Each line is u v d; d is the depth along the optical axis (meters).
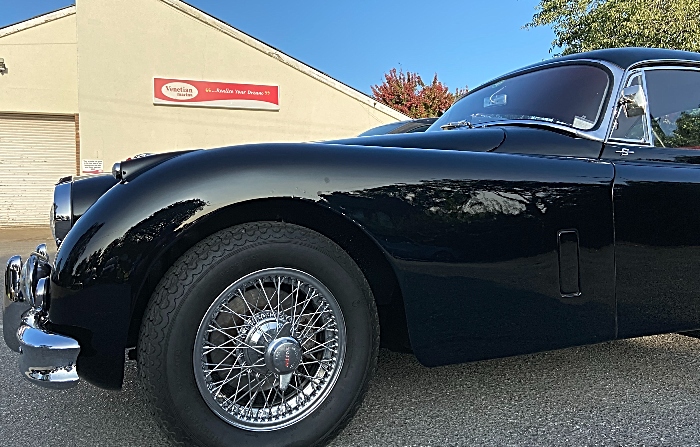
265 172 1.61
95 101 11.89
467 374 2.55
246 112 13.16
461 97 3.21
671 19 12.16
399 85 26.06
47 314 1.66
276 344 1.65
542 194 1.93
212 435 1.58
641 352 2.88
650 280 2.09
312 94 13.64
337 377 1.73
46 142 13.38
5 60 12.73
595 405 2.18
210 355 1.63
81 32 11.73
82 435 1.94
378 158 1.78
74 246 1.57
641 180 2.11
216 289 1.57
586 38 13.73
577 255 1.97
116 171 1.72
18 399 2.29
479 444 1.86
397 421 2.04
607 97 2.33
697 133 2.46
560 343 1.97
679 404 2.19
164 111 12.46
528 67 2.85
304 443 1.68
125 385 2.45
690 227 2.16
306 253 1.65
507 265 1.87
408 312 1.77
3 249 8.47
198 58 12.66
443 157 1.87
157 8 12.25
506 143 2.15
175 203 1.55
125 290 1.54
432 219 1.78
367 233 1.71
